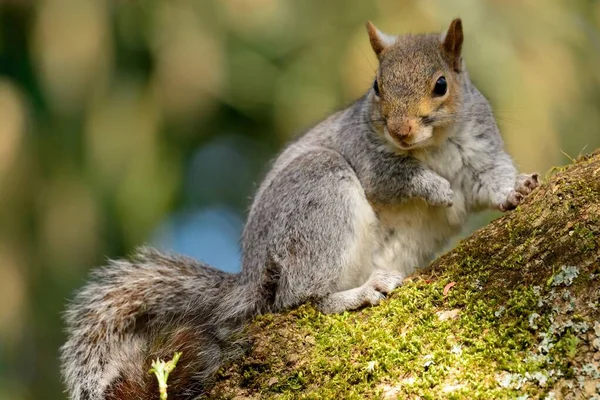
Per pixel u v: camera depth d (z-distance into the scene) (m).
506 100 14.40
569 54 14.98
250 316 8.84
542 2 15.09
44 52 14.77
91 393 8.99
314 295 8.61
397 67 9.34
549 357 5.79
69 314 9.41
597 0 16.05
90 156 15.26
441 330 6.44
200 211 19.73
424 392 5.99
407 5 15.34
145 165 15.45
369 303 8.09
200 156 19.20
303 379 6.62
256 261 9.01
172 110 15.78
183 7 15.90
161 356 7.68
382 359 6.38
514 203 8.80
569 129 15.29
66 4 14.91
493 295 6.50
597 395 5.46
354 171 9.54
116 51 15.89
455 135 9.34
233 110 18.34
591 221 6.45
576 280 6.11
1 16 16.19
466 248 7.17
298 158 9.36
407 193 9.24
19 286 14.52
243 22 15.91
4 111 14.84
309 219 8.88
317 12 16.66
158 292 9.38
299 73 16.47
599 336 5.71
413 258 9.58
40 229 14.99
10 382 15.52
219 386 6.95
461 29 9.56
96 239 15.21
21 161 14.89
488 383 5.84
